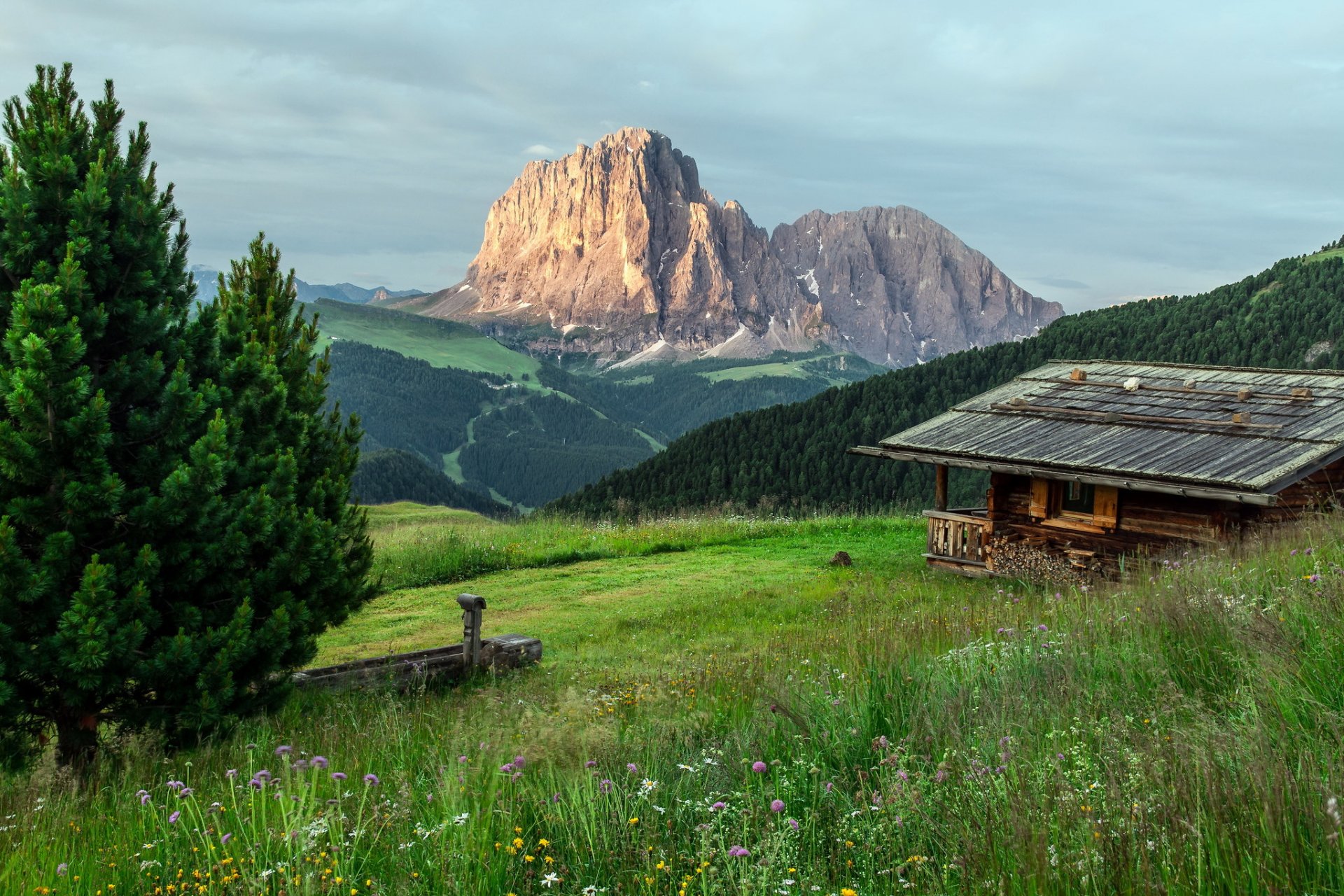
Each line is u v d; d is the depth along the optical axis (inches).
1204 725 178.2
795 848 163.8
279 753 242.4
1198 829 129.0
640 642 572.7
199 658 324.5
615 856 170.6
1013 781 163.3
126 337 355.3
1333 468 699.4
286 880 155.4
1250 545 525.0
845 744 221.1
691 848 172.1
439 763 221.9
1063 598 418.9
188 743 330.6
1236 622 259.1
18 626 306.8
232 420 363.3
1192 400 796.0
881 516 1278.3
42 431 311.0
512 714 301.0
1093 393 879.7
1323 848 123.9
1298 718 180.2
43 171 344.2
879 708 242.2
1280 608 268.2
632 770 196.2
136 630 309.1
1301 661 209.6
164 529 329.4
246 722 341.1
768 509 1274.6
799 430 4569.4
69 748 327.6
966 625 388.5
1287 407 728.3
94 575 302.2
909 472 3949.3
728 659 427.5
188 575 335.6
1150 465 687.1
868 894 149.9
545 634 639.8
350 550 527.8
